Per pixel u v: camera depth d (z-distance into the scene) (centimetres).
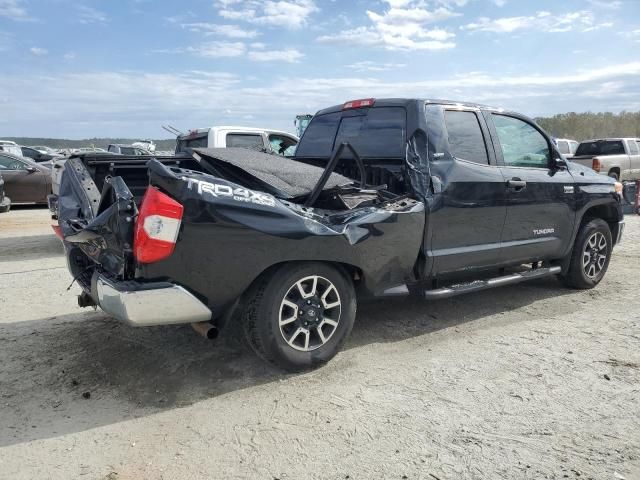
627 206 1353
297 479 269
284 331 375
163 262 325
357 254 392
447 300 565
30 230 1070
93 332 465
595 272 618
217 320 368
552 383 372
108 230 338
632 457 287
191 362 403
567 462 282
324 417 327
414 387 366
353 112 518
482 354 423
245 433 310
